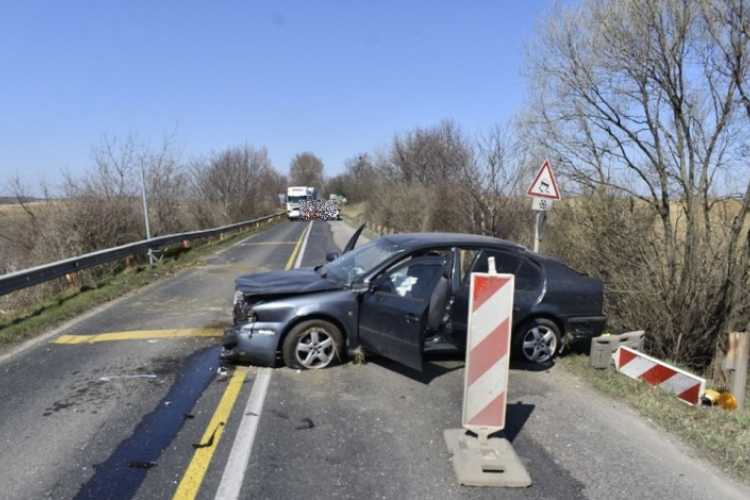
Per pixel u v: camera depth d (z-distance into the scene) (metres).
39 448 3.55
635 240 8.48
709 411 4.31
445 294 5.06
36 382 4.88
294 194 53.28
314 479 3.17
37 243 12.58
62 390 4.67
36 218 13.11
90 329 6.96
